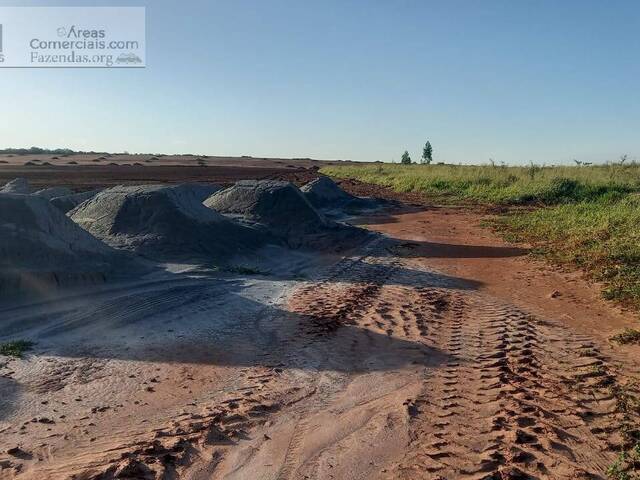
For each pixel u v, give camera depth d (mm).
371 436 4395
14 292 7715
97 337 6707
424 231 16156
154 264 10250
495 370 5703
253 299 8547
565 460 4043
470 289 9328
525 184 24422
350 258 12211
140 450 4121
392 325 7246
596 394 5102
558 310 7918
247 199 15602
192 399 5094
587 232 12969
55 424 4602
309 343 6582
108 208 12164
